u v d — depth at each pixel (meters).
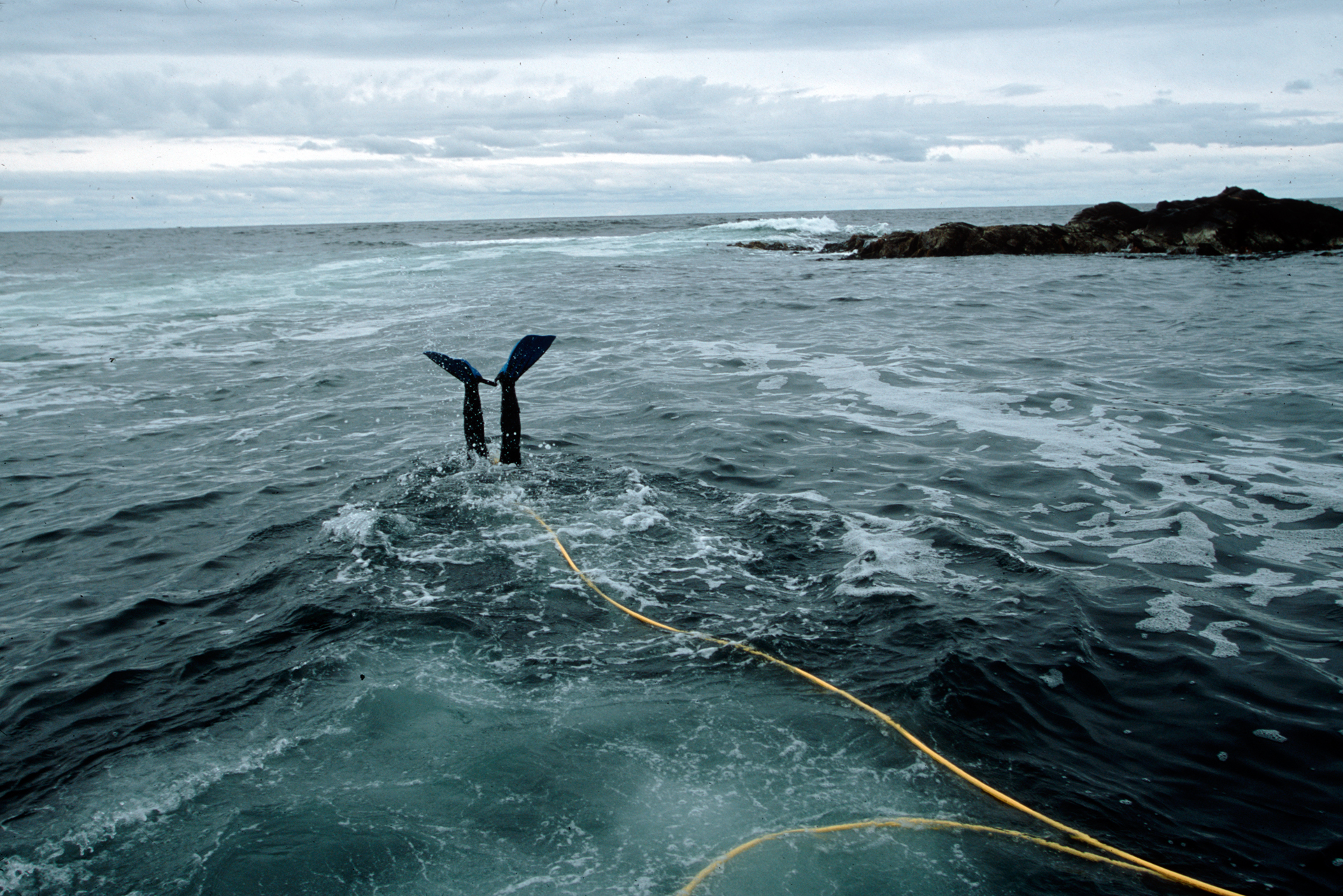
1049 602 5.42
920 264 31.72
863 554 6.20
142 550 6.75
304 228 141.00
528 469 8.29
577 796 3.73
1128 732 4.15
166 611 5.64
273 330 18.03
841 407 10.80
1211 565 6.05
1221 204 33.78
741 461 8.58
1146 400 10.84
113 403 11.89
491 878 3.26
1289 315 17.50
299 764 3.97
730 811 3.64
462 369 8.27
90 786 3.85
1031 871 3.29
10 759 4.09
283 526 7.07
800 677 4.64
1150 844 3.43
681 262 34.78
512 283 26.72
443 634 5.16
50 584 6.17
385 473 8.34
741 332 16.86
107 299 23.75
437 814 3.62
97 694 4.65
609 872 3.29
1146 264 29.33
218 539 6.90
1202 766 3.89
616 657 4.90
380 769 3.92
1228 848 3.40
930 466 8.39
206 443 9.84
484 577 5.95
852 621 5.25
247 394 12.33
